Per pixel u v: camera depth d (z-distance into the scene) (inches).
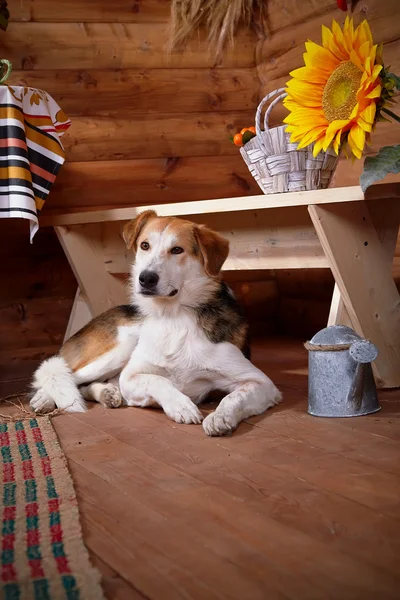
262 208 112.1
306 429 88.4
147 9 162.2
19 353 164.1
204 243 103.4
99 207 166.6
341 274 103.9
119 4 159.5
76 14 156.6
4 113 119.0
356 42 96.1
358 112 95.3
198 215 130.7
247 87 175.3
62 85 158.1
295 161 107.7
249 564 52.3
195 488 69.0
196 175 173.8
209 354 101.4
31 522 61.2
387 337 108.3
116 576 51.5
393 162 93.4
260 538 56.8
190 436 88.0
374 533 56.7
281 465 74.7
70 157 161.6
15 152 119.0
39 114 125.6
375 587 48.1
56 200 162.6
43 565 52.5
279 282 185.6
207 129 172.9
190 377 103.7
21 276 163.9
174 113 169.5
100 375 112.2
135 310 112.5
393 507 61.8
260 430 89.0
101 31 159.0
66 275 168.2
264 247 120.4
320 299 171.0
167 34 164.6
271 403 99.8
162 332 103.2
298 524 59.2
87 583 49.2
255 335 186.1
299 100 101.3
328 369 93.4
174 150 170.6
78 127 160.9
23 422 99.0
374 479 69.1
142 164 167.9
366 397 93.8
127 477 73.5
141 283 100.2
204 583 49.7
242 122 176.4
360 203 105.3
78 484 72.1
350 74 96.3
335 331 95.3
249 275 184.1
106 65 161.0
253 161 112.7
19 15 152.3
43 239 164.7
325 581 49.3
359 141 95.0
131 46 162.1
